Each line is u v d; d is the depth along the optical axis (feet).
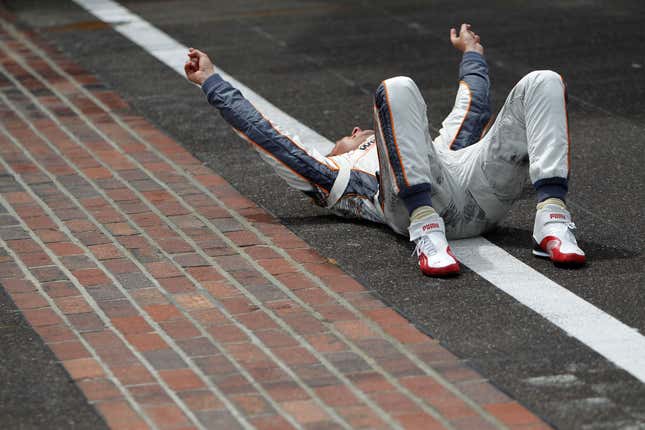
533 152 66.03
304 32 135.03
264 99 106.93
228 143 92.79
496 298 62.03
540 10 144.36
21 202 78.59
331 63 120.26
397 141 65.72
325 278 65.00
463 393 51.57
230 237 71.82
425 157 66.03
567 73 114.93
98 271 66.33
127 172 85.35
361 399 51.11
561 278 64.69
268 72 116.98
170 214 76.18
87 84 112.16
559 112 65.67
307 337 57.41
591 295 62.28
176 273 65.92
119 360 55.21
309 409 50.26
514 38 130.11
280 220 74.95
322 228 73.15
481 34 132.26
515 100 66.44
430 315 59.98
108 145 92.32
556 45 126.41
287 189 81.30
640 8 144.15
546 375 53.16
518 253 68.59
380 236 71.51
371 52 124.77
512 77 113.70
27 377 53.83
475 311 60.39
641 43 126.41
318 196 73.72
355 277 65.10
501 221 73.61
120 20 142.20
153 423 49.39
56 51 126.21
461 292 62.90
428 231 65.77
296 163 72.08
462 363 54.49
